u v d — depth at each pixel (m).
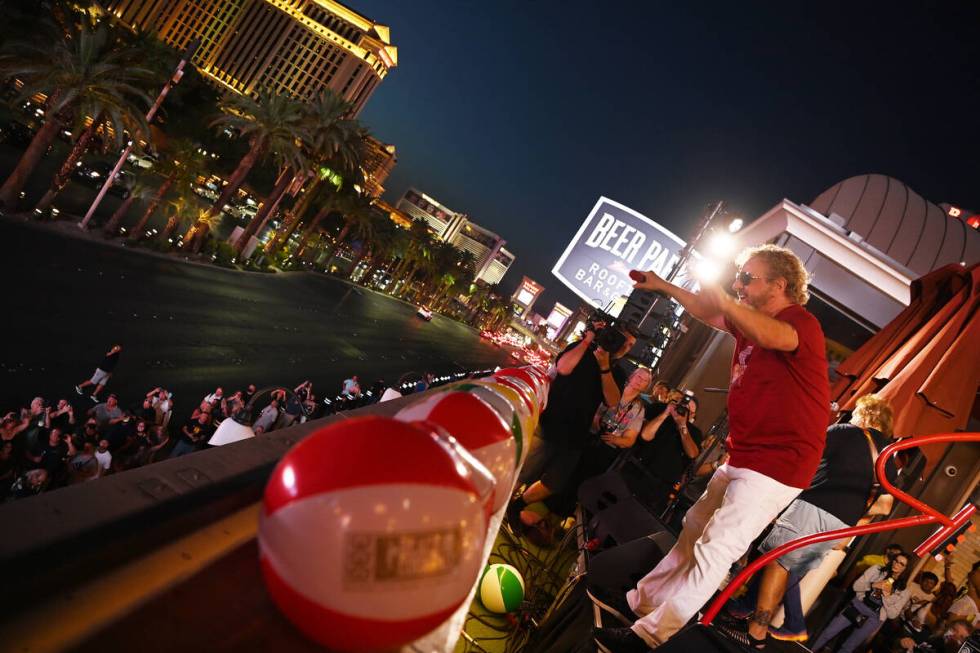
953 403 4.21
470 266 133.75
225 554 0.94
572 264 11.98
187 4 157.25
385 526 0.61
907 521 2.46
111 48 33.28
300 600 0.63
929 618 6.84
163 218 56.41
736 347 2.76
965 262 18.33
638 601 2.74
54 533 0.81
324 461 0.64
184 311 32.47
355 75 165.12
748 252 2.66
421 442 0.69
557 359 4.18
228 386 25.00
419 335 78.31
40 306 23.03
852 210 19.00
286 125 45.12
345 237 96.44
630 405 4.95
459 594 0.67
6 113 45.34
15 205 31.55
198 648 0.70
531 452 4.30
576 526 4.22
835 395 5.68
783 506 2.43
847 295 14.00
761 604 2.96
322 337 44.62
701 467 5.53
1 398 16.08
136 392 20.55
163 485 1.05
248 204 85.12
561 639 2.96
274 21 161.25
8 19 35.38
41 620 0.68
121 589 0.77
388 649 0.68
